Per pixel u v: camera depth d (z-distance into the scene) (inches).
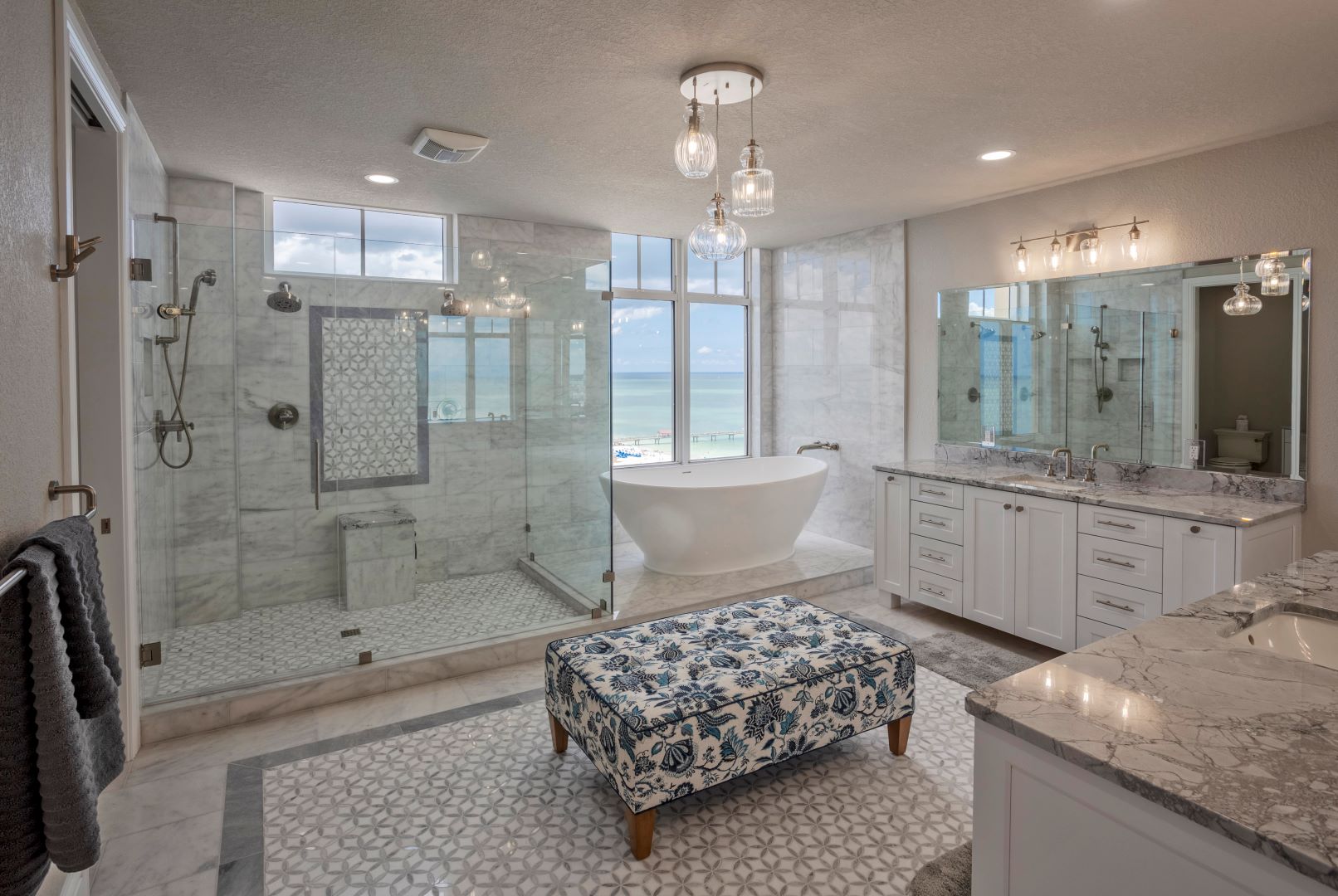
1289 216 124.2
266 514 142.9
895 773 101.7
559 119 118.6
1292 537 120.1
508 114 116.0
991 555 149.5
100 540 103.8
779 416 241.4
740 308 242.5
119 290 102.7
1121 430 148.7
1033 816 45.3
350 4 82.0
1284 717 45.3
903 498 169.6
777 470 229.6
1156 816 38.6
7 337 52.5
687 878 80.6
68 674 47.6
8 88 54.1
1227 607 66.8
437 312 156.8
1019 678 51.6
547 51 94.2
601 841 87.4
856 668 96.6
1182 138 127.2
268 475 142.7
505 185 157.6
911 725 112.6
